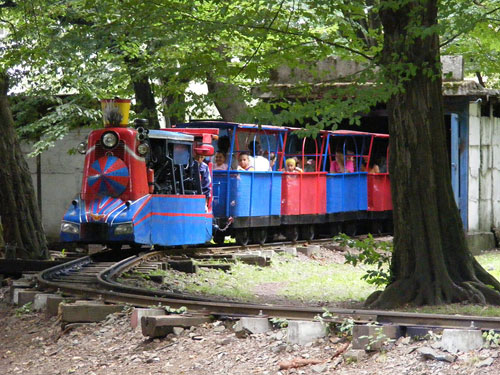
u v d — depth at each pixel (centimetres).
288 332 944
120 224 1695
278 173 2270
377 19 1638
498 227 2752
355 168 2670
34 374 962
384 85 1267
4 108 1800
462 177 2500
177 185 1848
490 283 1305
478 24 1411
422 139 1305
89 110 2388
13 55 1819
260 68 1448
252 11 1339
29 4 1911
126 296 1153
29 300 1279
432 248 1291
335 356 898
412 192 1306
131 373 925
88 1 1470
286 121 1247
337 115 1240
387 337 905
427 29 1200
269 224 2239
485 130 2647
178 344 986
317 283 1714
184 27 1349
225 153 2147
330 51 1394
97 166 1755
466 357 844
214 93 1452
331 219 2512
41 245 1817
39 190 2758
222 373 894
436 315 934
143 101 2616
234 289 1563
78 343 1048
